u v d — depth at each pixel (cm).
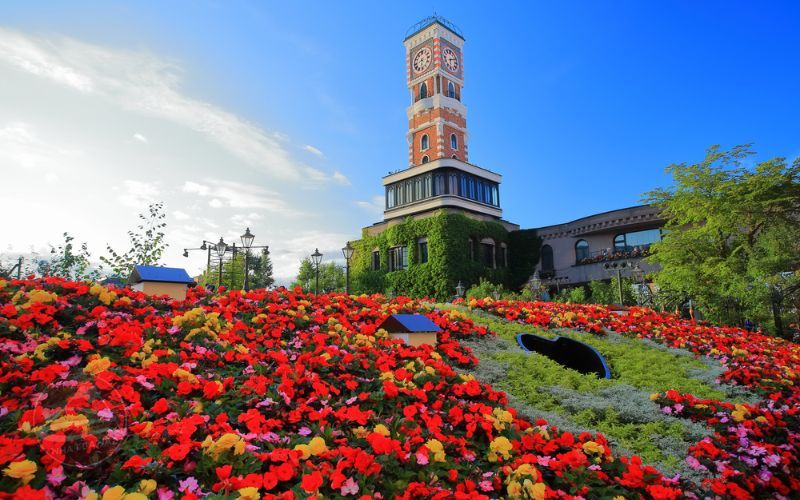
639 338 1021
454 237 3142
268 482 265
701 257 1703
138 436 292
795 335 1489
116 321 517
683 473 431
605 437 485
